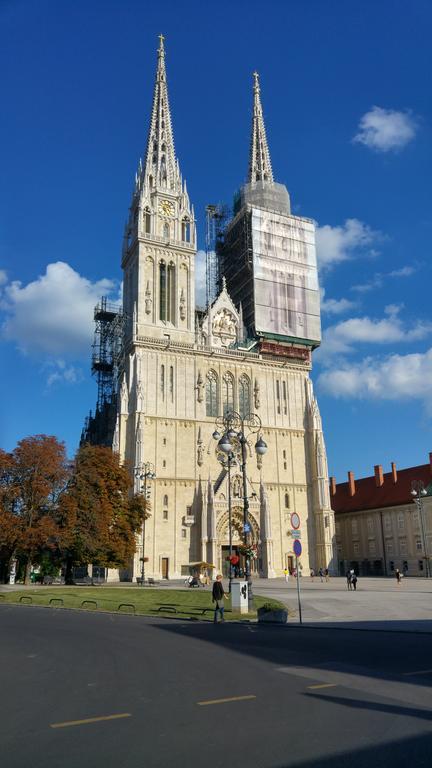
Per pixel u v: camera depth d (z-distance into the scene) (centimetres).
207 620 3594
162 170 11869
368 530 11744
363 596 4978
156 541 9350
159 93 12538
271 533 10038
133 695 1502
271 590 6100
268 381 11194
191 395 10362
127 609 4316
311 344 11950
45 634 2862
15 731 1208
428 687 1508
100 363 13162
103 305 13338
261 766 974
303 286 12144
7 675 1827
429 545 10162
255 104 14512
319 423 11100
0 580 8812
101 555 8000
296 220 12488
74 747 1091
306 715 1268
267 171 13925
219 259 13475
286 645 2356
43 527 7219
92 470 8094
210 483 9631
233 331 11556
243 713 1298
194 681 1656
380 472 12050
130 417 9788
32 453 7494
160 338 10500
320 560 10394
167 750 1060
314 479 10831
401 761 984
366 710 1300
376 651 2148
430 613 3597
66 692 1560
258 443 4191
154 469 9669
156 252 11094
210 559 9319
